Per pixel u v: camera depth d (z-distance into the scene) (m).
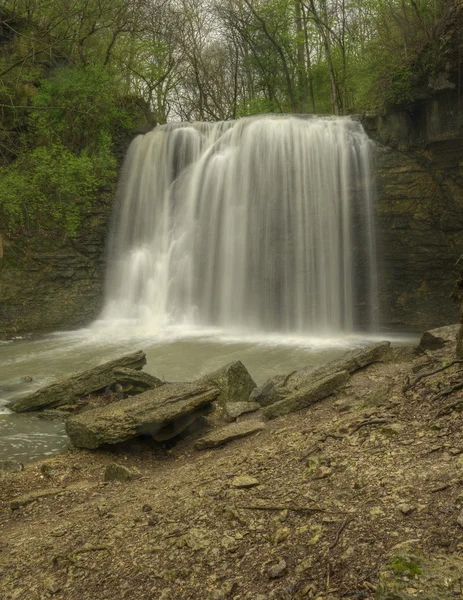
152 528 4.67
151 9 30.86
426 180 20.19
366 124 20.91
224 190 22.58
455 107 18.58
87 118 23.45
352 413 6.90
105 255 23.39
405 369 8.67
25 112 22.73
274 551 3.78
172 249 23.20
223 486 5.25
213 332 21.02
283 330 21.75
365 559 3.33
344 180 21.14
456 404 5.59
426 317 21.16
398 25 19.58
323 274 21.50
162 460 7.86
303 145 21.58
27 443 9.08
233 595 3.42
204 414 8.81
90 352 17.14
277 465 5.56
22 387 13.14
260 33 32.81
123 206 24.02
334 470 4.90
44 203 21.17
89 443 8.22
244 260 22.19
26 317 21.16
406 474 4.38
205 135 23.52
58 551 4.64
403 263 21.22
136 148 24.41
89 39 27.17
